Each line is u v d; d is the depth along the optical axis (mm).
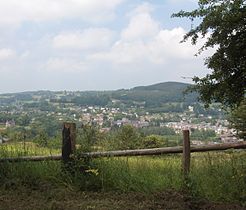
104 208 6066
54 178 7340
